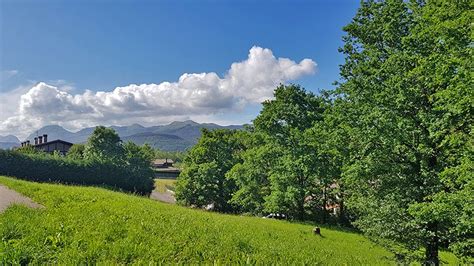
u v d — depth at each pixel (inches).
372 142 725.9
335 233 1107.3
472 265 605.6
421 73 645.3
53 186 836.0
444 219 585.3
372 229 732.0
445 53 578.2
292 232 922.1
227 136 2400.3
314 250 676.1
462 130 600.4
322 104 1047.6
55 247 378.3
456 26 501.4
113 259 369.1
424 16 559.2
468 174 498.9
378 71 738.2
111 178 2901.1
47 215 495.5
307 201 1673.2
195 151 2285.9
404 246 711.7
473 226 496.4
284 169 1544.0
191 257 427.5
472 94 462.3
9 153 2358.5
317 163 1434.5
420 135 668.1
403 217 674.8
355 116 789.9
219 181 2177.7
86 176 2726.4
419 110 679.1
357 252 799.7
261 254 480.4
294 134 1521.9
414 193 672.4
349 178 781.9
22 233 399.2
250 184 1743.4
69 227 452.8
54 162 2568.9
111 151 3346.5
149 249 417.7
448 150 617.9
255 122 1717.5
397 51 729.0
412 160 693.3
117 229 476.7
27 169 2418.8
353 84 802.8
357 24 839.7
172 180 4527.6
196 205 2206.0
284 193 1502.2
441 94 511.2
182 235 507.2
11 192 660.1
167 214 669.9
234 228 703.1
